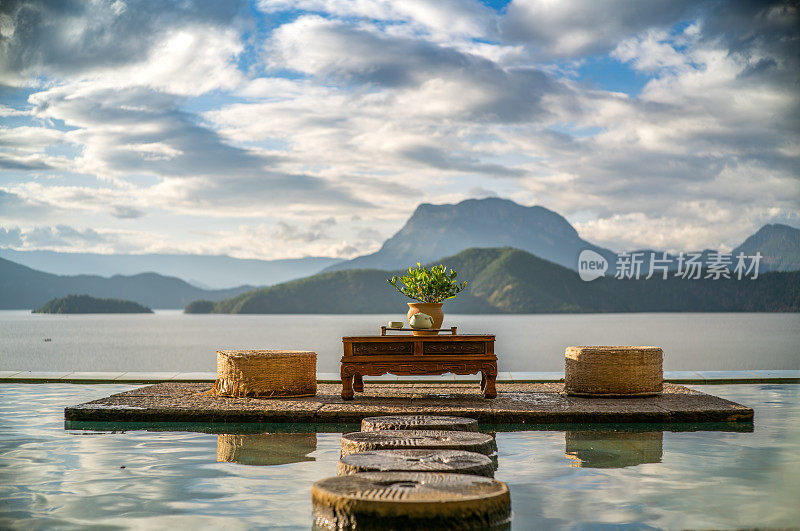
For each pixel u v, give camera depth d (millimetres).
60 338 81375
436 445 3213
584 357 5812
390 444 3229
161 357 50938
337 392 6281
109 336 87000
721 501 2652
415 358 5723
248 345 65625
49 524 2373
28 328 113875
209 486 2918
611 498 2697
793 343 62344
